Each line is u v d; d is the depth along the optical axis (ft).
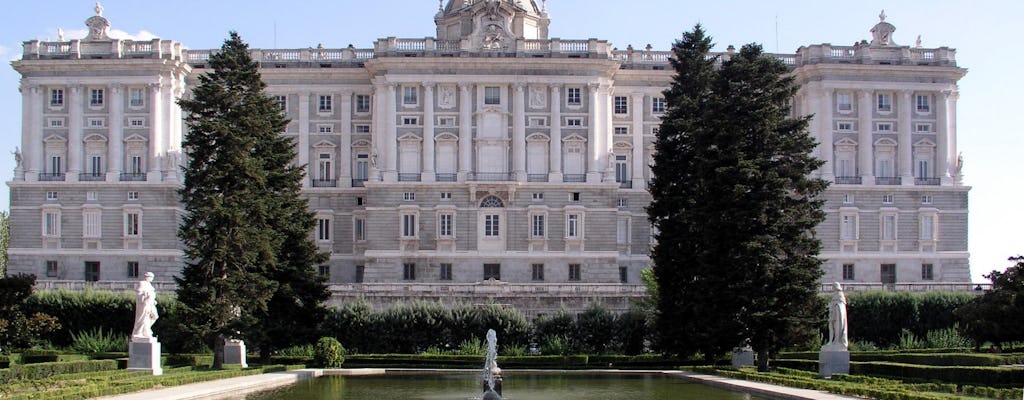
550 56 398.21
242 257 260.21
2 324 255.70
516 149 396.16
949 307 326.03
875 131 414.62
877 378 202.18
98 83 396.98
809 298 252.01
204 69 411.75
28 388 185.06
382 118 398.21
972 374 193.16
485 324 311.27
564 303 341.82
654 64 422.41
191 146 272.72
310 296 287.28
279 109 302.45
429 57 395.34
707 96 280.10
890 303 325.21
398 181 394.11
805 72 414.41
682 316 270.67
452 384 224.33
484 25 401.90
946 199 415.23
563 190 394.93
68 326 314.96
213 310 252.42
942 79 417.08
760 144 264.11
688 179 287.07
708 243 261.65
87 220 394.11
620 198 418.92
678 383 224.33
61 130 398.42
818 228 408.67
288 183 292.61
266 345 280.92
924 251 412.36
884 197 412.36
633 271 417.28
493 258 391.86
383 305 342.44
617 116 422.00
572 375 250.16
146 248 393.09
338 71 413.18
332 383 226.58
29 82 397.19
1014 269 252.21
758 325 247.70
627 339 307.99
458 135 397.39
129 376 209.46
